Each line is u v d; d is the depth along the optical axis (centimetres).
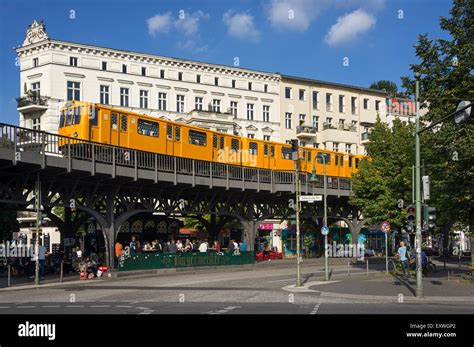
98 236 4688
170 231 5109
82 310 1734
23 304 1972
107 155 3394
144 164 3659
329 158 5575
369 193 4269
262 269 4400
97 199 3547
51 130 6009
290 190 4878
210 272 3991
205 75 7144
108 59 6438
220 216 5238
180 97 6962
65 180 3269
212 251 4491
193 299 2130
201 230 6175
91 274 3312
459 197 2755
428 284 2709
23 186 3020
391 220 4066
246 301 2050
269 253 5722
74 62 6238
